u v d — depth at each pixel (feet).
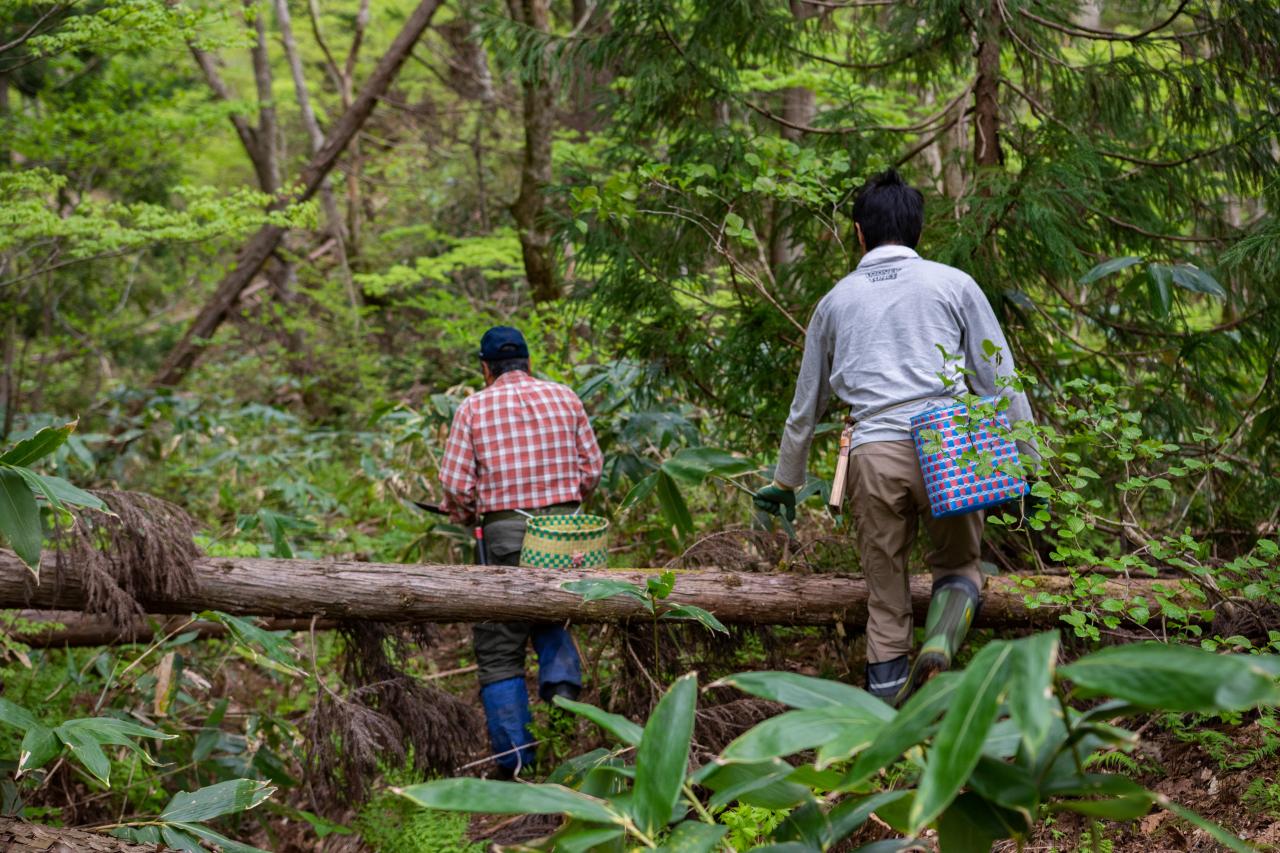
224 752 12.91
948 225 12.23
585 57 13.71
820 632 12.61
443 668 15.80
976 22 12.60
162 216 22.25
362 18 42.04
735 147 13.23
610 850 5.90
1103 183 12.66
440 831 10.64
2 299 29.45
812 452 13.50
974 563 9.72
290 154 60.13
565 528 11.62
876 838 8.61
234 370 35.63
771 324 13.23
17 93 38.19
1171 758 9.14
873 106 19.45
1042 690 4.03
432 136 45.11
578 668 11.80
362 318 38.47
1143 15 13.96
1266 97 12.12
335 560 11.45
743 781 5.85
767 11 13.70
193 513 22.00
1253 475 12.72
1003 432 8.82
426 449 18.30
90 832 8.57
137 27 19.81
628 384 14.80
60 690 13.24
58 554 10.28
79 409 34.06
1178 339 12.65
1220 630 10.28
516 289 33.68
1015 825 5.07
